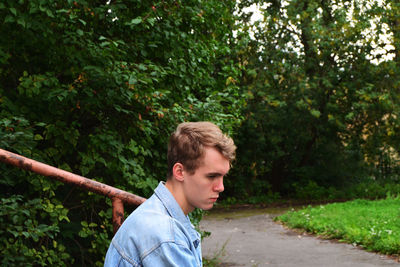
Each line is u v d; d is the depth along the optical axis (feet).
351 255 26.50
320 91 63.93
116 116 14.87
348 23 61.05
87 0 15.11
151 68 14.55
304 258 26.53
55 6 13.47
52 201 12.66
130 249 4.10
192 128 4.39
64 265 13.01
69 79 15.24
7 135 10.78
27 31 13.56
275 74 64.28
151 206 4.38
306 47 66.03
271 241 33.19
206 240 34.37
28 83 12.61
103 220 15.14
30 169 5.58
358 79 62.03
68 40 13.55
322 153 71.92
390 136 66.64
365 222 34.86
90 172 15.39
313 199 68.28
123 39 16.65
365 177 74.43
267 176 74.64
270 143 68.59
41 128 14.39
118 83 13.09
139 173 14.34
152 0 15.98
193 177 4.31
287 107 65.36
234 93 21.75
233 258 27.20
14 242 12.18
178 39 16.96
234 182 69.26
